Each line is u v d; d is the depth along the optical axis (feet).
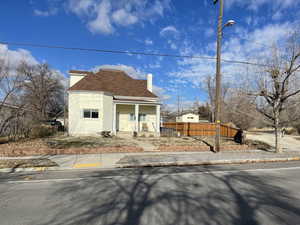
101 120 55.16
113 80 71.10
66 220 11.24
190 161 28.14
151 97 69.56
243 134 49.32
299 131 77.71
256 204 13.75
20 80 55.77
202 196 15.14
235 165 27.68
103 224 10.77
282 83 34.94
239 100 42.09
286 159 31.96
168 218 11.51
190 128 73.87
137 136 56.39
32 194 15.48
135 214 12.00
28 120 48.44
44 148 33.65
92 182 18.75
